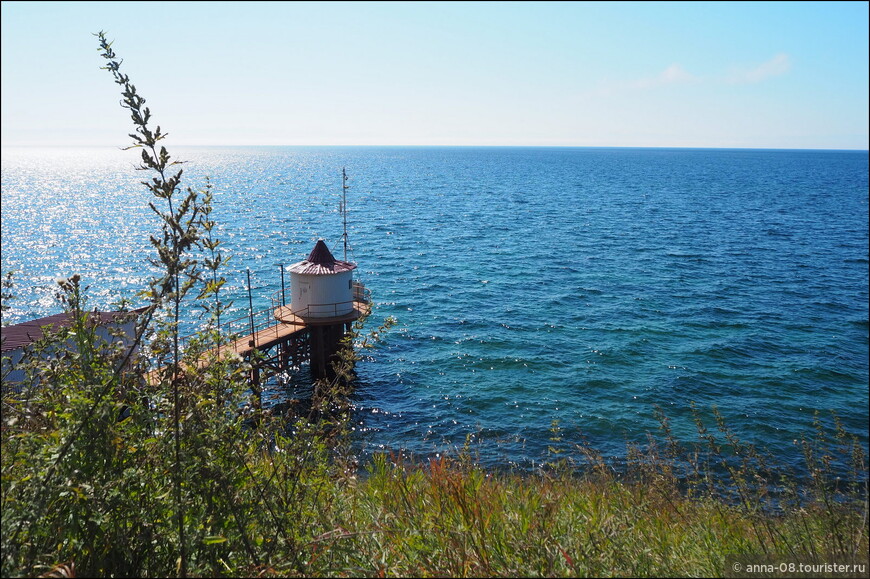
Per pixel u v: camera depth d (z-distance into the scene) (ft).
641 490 22.86
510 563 13.84
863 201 447.83
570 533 15.38
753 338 132.16
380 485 21.02
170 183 11.42
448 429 87.76
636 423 89.20
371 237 273.13
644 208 389.60
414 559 14.23
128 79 11.02
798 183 624.18
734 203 423.64
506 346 126.11
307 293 109.81
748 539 20.49
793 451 78.59
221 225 304.50
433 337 131.75
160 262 12.02
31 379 12.96
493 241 261.44
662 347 125.80
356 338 18.26
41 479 10.84
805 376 110.11
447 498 17.67
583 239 266.77
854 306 160.97
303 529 14.24
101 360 12.25
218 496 12.42
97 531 12.14
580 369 112.68
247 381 13.55
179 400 12.34
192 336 13.41
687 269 205.26
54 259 227.40
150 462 12.35
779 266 211.61
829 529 19.33
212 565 12.08
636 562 15.42
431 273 199.11
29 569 10.65
